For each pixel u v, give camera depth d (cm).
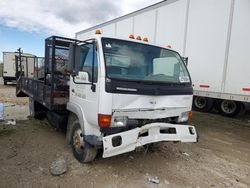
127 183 362
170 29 951
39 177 368
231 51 768
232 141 627
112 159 442
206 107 1009
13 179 359
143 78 390
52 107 498
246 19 724
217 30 802
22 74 892
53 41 495
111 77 345
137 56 395
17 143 514
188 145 561
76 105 418
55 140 540
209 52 830
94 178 372
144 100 369
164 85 400
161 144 529
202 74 859
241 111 909
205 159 481
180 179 386
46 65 535
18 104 1071
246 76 735
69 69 375
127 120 362
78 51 373
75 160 430
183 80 443
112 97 339
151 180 372
